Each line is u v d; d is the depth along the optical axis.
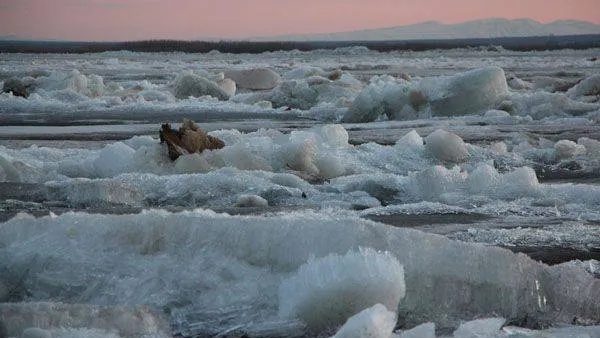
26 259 6.23
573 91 33.59
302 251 5.97
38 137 21.02
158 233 6.27
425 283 5.89
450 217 10.68
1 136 21.16
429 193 12.39
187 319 5.71
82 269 6.12
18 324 5.18
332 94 34.62
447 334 5.54
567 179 14.55
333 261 5.47
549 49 172.88
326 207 11.48
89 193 11.91
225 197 12.04
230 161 14.16
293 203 11.82
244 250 6.07
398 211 11.05
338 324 5.36
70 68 73.56
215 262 6.04
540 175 15.01
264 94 35.44
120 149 14.23
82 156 15.73
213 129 23.84
